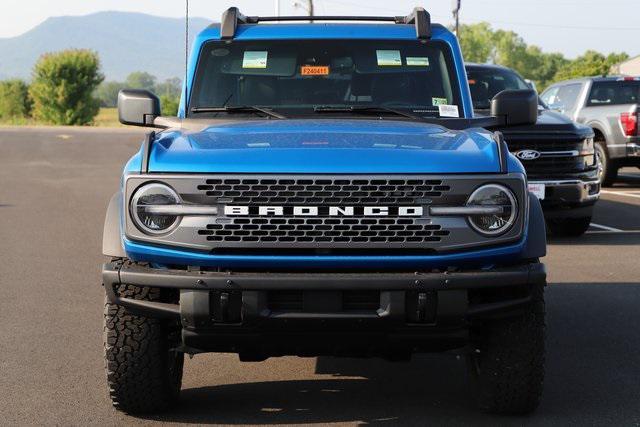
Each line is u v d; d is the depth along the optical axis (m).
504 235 4.54
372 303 4.50
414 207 4.49
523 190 4.57
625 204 16.41
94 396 5.53
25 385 5.78
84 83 66.25
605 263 10.45
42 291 8.95
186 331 4.62
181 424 4.97
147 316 4.71
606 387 5.73
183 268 4.62
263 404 5.34
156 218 4.56
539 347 4.82
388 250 4.51
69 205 16.50
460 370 6.11
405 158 4.54
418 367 6.20
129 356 4.83
